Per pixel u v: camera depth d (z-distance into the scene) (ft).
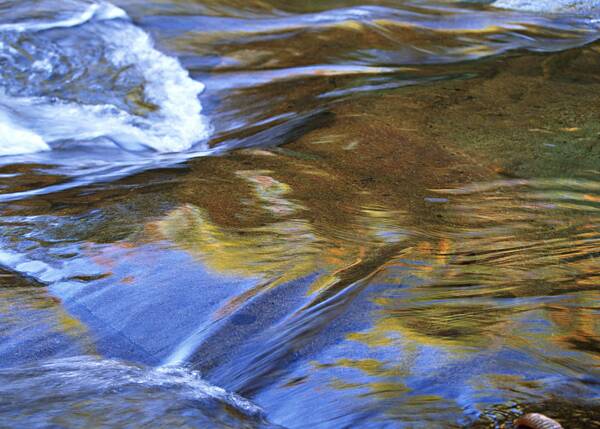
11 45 29.35
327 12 36.24
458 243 15.65
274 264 14.66
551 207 17.47
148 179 19.57
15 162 21.44
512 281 13.93
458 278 14.07
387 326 12.39
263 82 28.32
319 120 23.45
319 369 11.35
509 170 19.54
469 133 21.95
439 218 16.87
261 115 25.25
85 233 16.21
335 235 15.90
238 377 11.48
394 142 21.33
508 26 34.83
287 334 12.42
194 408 10.12
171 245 15.44
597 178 19.16
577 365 11.07
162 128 24.95
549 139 21.53
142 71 29.25
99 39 31.22
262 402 10.78
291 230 16.05
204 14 34.91
